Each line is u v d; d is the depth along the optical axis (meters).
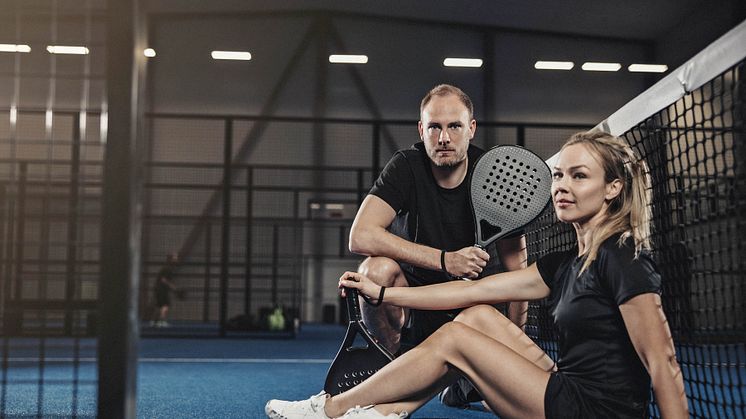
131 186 1.15
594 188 1.61
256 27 12.83
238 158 12.57
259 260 13.59
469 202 2.36
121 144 1.16
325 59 12.80
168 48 12.67
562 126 8.71
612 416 1.56
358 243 2.39
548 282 1.83
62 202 10.67
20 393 3.41
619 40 12.84
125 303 1.13
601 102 12.70
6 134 10.87
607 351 1.58
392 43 12.88
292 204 12.95
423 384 1.74
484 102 12.64
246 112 12.68
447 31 12.89
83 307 1.98
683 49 12.13
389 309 2.43
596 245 1.58
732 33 1.48
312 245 16.02
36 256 10.12
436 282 2.45
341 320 15.76
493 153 2.25
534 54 12.79
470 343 1.69
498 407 1.69
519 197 2.23
